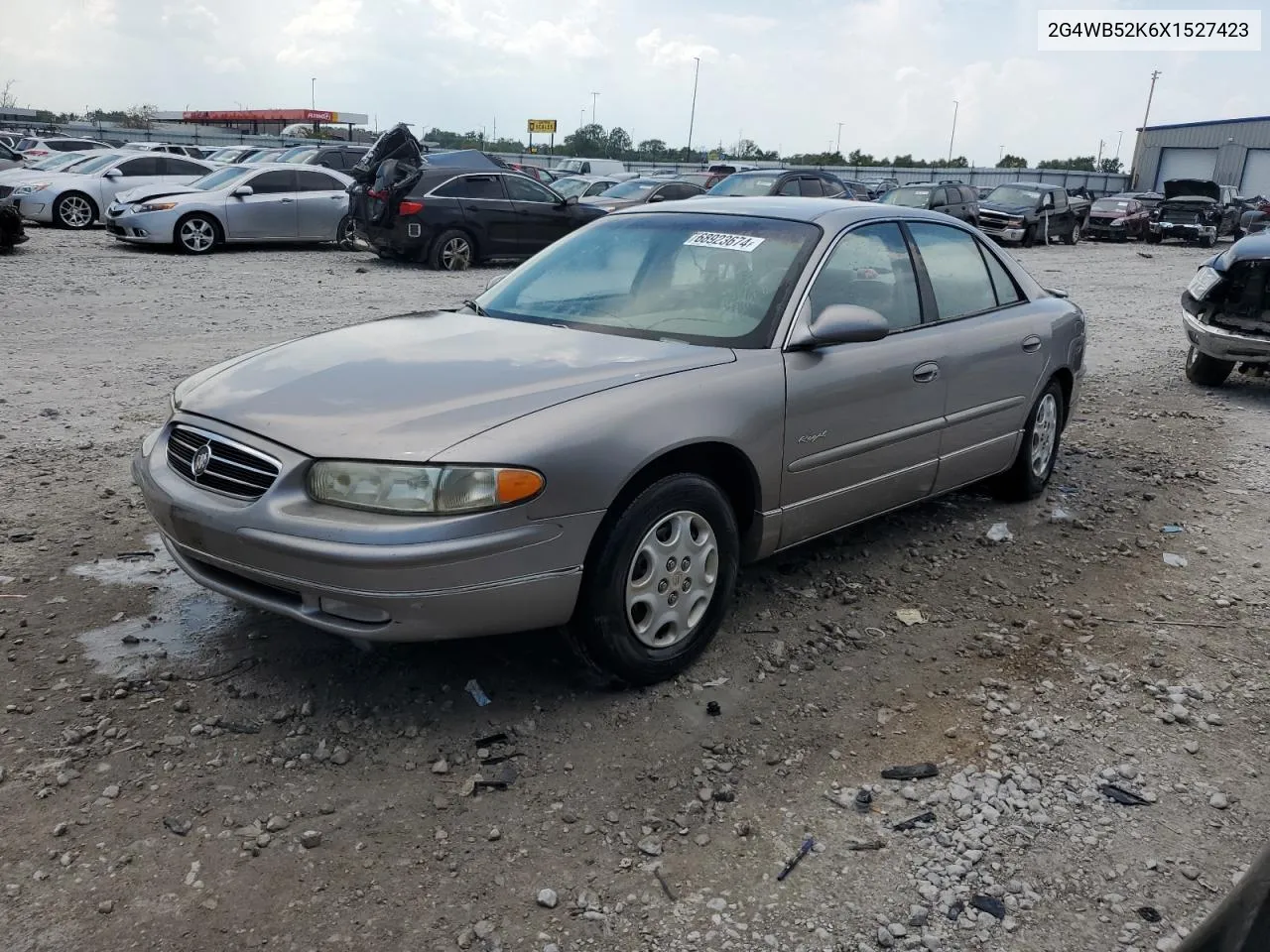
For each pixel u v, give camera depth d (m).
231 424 3.27
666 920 2.54
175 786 2.96
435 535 2.95
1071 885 2.71
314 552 2.96
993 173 63.12
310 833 2.77
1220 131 58.06
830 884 2.68
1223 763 3.29
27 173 21.64
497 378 3.39
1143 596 4.57
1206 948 1.51
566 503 3.13
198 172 22.31
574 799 2.98
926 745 3.33
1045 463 5.78
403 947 2.42
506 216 16.69
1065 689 3.72
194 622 3.91
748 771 3.15
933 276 4.78
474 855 2.74
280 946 2.41
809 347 3.91
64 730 3.18
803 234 4.25
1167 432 7.57
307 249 18.95
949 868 2.75
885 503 4.53
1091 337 12.02
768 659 3.83
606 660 3.42
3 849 2.67
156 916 2.48
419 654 3.73
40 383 7.49
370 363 3.58
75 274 13.54
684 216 4.60
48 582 4.19
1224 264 8.94
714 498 3.60
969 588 4.58
